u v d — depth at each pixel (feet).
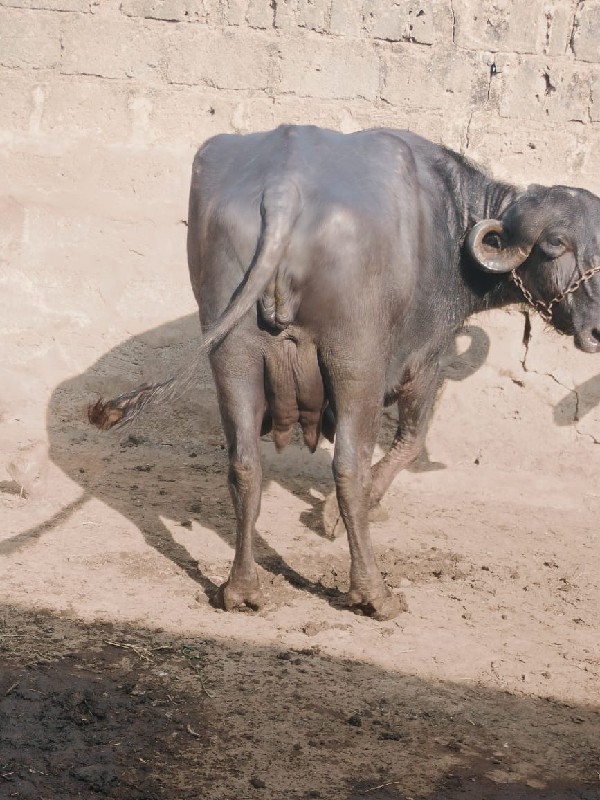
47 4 27.04
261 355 17.48
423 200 18.90
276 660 16.70
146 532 21.53
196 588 19.11
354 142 18.56
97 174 27.68
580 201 19.51
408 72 27.37
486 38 27.25
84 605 17.90
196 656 16.55
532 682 16.89
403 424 22.29
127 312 27.91
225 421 17.83
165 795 13.09
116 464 25.64
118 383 27.84
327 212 16.72
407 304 18.13
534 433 27.14
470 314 21.38
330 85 27.50
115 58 27.37
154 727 14.52
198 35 27.32
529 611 19.70
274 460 26.99
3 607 17.48
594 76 27.12
